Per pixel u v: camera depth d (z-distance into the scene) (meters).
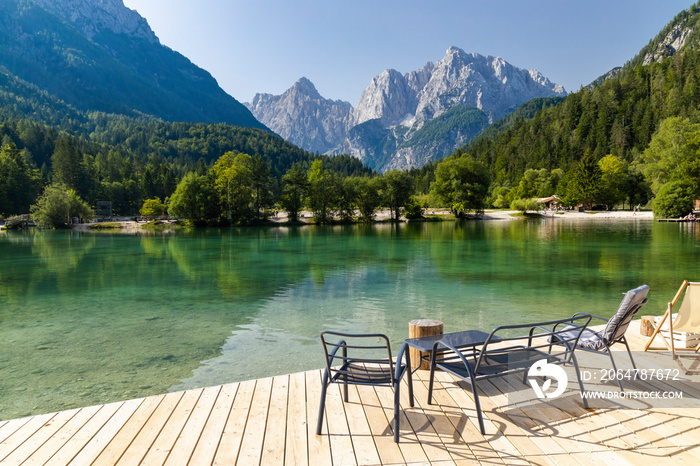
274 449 3.22
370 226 65.00
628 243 30.55
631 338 5.80
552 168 122.75
